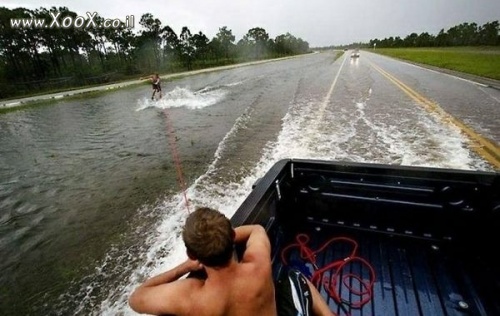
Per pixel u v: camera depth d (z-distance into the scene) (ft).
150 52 165.89
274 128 30.60
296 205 9.87
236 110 43.78
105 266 12.28
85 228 15.46
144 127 38.40
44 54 134.21
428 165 18.74
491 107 33.83
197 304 3.56
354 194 9.02
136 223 15.17
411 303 7.06
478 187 7.55
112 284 11.25
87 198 19.08
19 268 13.03
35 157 29.78
